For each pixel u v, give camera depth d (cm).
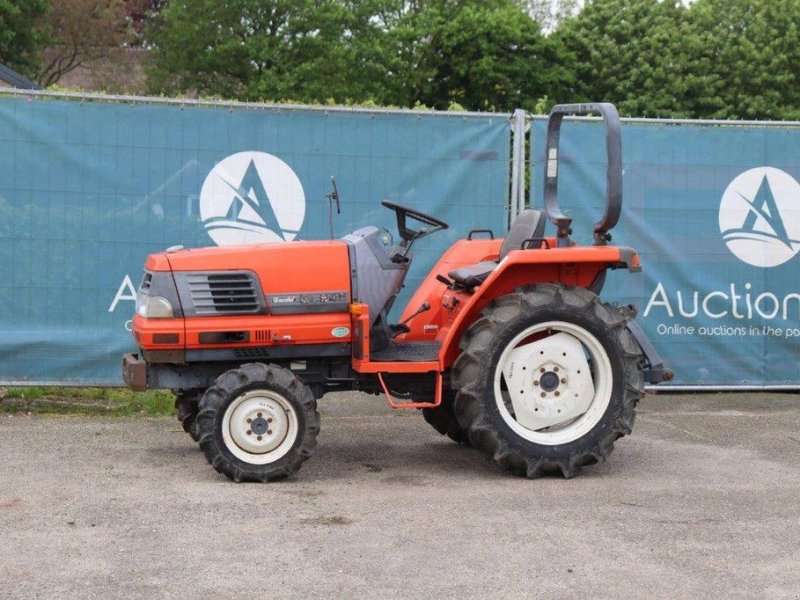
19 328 891
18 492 638
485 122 933
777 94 4628
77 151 893
